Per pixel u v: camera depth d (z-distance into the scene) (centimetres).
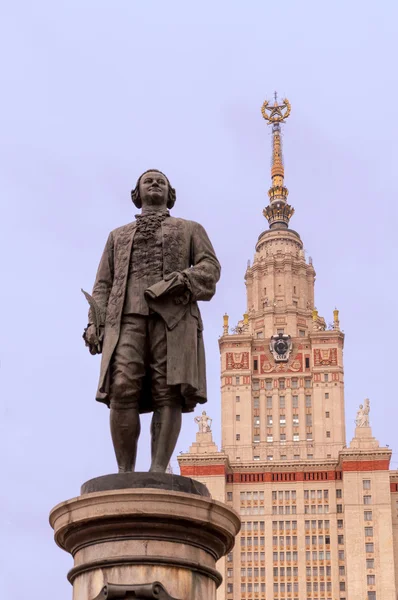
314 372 16425
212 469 15362
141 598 1036
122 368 1184
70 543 1106
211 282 1231
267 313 17062
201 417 16025
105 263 1269
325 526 15275
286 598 14900
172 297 1203
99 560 1062
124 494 1062
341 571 14988
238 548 15262
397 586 14962
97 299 1247
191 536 1084
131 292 1206
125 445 1187
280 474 15625
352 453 15350
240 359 16600
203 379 1219
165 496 1064
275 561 15150
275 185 18800
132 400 1189
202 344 1236
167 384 1181
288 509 15412
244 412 16275
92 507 1069
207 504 1083
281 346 16650
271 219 18512
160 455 1178
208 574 1098
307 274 17662
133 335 1195
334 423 16125
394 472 15575
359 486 15212
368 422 15650
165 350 1197
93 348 1235
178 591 1058
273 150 19288
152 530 1070
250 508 15475
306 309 17238
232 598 14975
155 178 1291
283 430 16162
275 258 17588
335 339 16600
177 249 1231
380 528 14962
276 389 16425
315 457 15888
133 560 1058
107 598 1038
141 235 1236
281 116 19425
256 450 16025
